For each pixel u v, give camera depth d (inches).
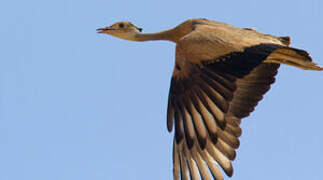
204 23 614.5
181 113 492.7
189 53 495.2
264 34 548.4
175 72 501.7
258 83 503.5
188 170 486.6
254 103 494.6
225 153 477.1
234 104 486.9
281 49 504.4
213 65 483.5
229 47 487.5
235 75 475.2
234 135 479.2
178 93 496.7
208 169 480.7
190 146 487.2
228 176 471.2
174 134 495.2
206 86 482.6
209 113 479.5
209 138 480.1
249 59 481.4
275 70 518.9
